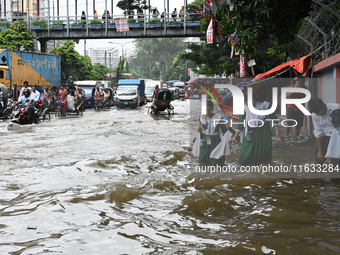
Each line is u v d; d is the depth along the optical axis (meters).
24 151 9.61
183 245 3.74
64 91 22.75
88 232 4.11
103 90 35.69
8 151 9.60
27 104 17.02
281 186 6.00
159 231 4.14
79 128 15.59
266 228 4.17
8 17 47.41
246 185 6.07
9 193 5.69
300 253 3.50
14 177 6.72
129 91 34.06
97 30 44.06
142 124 17.56
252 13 8.91
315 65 11.96
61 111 22.81
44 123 18.03
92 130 14.80
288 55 19.44
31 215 4.66
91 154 9.13
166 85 89.81
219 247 3.67
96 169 7.39
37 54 27.17
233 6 8.63
